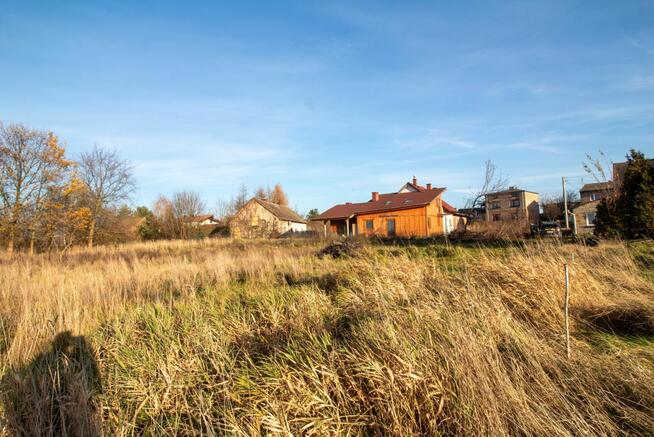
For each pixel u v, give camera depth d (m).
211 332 4.65
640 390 3.06
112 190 31.19
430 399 2.92
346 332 4.19
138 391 3.72
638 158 12.70
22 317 5.59
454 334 3.49
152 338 4.73
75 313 5.58
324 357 3.60
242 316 5.37
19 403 3.50
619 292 5.49
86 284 8.18
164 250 20.38
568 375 3.38
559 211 32.78
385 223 32.84
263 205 41.81
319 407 3.01
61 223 26.41
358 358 3.40
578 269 5.91
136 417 3.47
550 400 3.05
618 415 2.92
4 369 4.01
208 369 4.03
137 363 4.20
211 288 7.97
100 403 3.52
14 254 18.69
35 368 4.12
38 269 12.83
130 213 36.78
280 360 3.76
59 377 3.76
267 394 3.25
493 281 5.71
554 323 4.72
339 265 8.84
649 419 2.77
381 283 5.81
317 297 5.84
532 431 2.73
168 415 3.50
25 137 25.22
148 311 5.75
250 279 8.66
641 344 4.03
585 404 3.01
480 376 2.99
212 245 22.78
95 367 4.23
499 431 2.69
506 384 3.06
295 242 20.66
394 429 2.79
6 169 24.64
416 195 34.78
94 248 22.69
